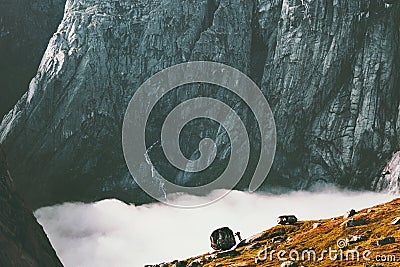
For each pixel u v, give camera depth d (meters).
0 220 170.50
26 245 174.50
